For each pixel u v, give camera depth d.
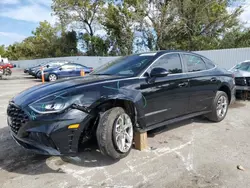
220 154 3.67
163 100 4.00
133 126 3.72
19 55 51.75
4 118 6.12
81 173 3.18
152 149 3.89
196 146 4.00
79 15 37.00
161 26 25.89
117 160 3.51
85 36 37.28
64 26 37.97
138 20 26.72
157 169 3.23
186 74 4.52
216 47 25.20
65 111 2.97
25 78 19.30
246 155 3.62
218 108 5.32
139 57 4.34
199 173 3.10
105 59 24.42
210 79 5.00
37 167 3.39
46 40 43.84
